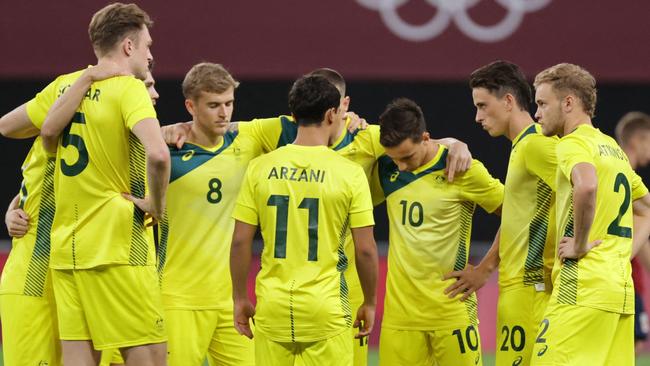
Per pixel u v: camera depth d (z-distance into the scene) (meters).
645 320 31.50
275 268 19.28
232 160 22.06
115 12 18.91
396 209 22.34
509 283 21.23
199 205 21.80
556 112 19.81
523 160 20.61
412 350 22.36
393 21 37.69
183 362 21.62
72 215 18.78
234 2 37.19
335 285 19.30
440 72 37.84
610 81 38.22
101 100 18.52
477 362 22.55
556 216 19.84
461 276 21.97
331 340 19.17
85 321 19.12
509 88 21.23
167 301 21.75
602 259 19.08
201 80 21.27
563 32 37.94
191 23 37.06
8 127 19.67
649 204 20.77
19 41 36.66
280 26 37.38
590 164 18.59
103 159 18.59
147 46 19.33
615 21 38.03
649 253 28.81
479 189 22.03
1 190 39.28
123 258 18.73
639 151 31.58
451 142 22.33
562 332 19.00
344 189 19.20
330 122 19.67
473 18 37.84
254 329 20.91
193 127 22.11
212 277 21.88
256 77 37.41
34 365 19.73
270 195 19.27
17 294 19.64
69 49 36.78
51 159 19.27
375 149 22.53
